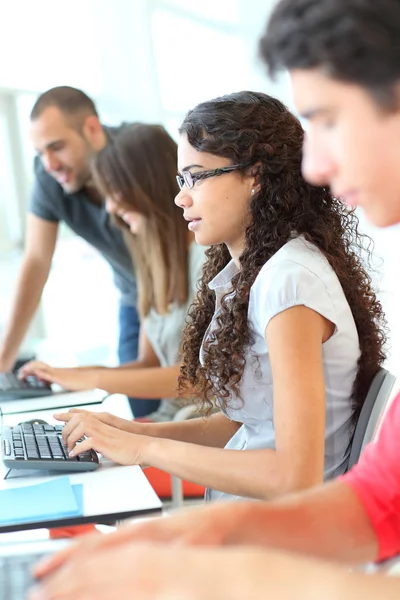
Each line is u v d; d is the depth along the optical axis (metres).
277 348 1.22
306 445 1.15
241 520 0.76
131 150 2.21
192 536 0.72
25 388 2.00
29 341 3.44
